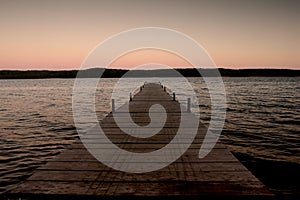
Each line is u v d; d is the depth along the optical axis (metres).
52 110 24.62
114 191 3.35
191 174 3.90
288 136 12.84
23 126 16.05
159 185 3.53
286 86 79.44
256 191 3.30
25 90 67.19
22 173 7.95
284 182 7.12
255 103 29.94
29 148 10.77
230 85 89.31
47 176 3.82
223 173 3.92
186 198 3.21
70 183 3.58
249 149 10.48
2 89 73.94
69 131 14.47
